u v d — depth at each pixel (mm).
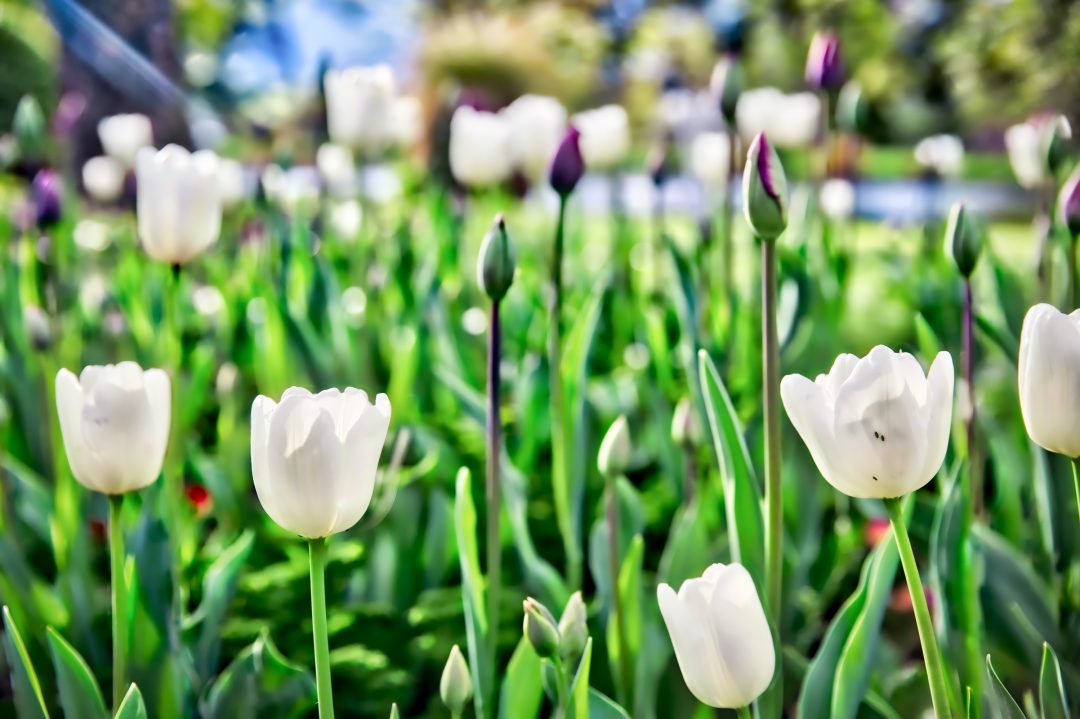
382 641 1501
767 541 1220
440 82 7680
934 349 1458
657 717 1383
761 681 1097
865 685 1219
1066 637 1364
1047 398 1099
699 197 2475
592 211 6066
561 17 8891
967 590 1272
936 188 2879
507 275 1284
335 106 2287
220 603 1416
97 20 6902
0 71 8602
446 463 1706
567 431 1527
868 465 1078
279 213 2398
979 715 1199
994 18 5883
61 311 2584
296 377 1922
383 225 3141
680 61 8297
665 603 1094
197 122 7039
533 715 1285
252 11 7715
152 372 1228
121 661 1250
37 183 1740
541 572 1449
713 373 1253
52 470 1821
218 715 1330
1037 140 2094
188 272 2576
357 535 1621
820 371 1667
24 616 1453
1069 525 1400
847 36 7766
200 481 1809
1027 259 3656
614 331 2502
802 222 2096
